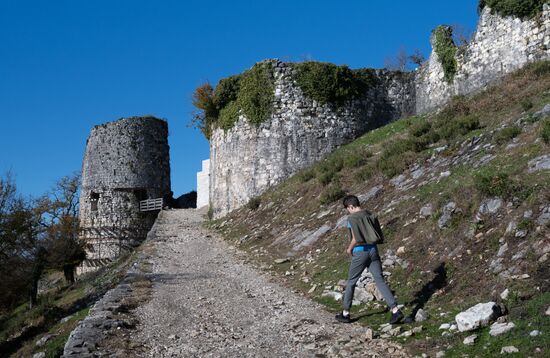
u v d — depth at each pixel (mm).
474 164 11469
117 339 7285
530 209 7777
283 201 20047
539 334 5391
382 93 26938
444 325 6395
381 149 19109
